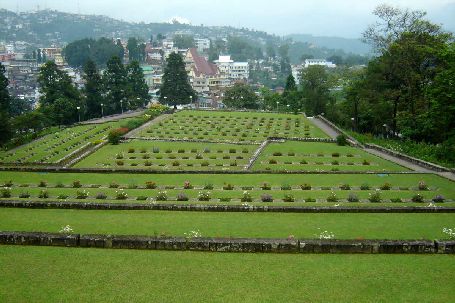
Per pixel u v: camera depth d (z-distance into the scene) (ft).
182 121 262.88
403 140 216.95
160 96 382.22
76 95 318.45
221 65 645.92
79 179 133.08
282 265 60.44
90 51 655.76
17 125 251.19
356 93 250.37
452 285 54.75
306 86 350.02
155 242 65.67
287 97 368.07
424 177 131.54
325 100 312.29
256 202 102.12
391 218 87.25
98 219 85.76
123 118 291.79
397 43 221.66
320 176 134.41
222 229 78.89
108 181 130.21
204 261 61.72
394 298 51.78
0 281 55.62
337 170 145.38
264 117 279.90
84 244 66.39
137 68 376.48
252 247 64.85
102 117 315.17
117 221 84.17
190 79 495.82
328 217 88.38
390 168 150.92
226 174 138.41
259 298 51.83
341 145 197.36
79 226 80.38
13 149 203.31
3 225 80.94
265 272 58.34
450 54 174.09
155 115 283.79
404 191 113.39
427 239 67.26
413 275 57.26
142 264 60.64
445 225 81.41
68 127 264.52
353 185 122.31
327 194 110.11
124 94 349.00
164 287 54.34
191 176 135.85
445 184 122.21
